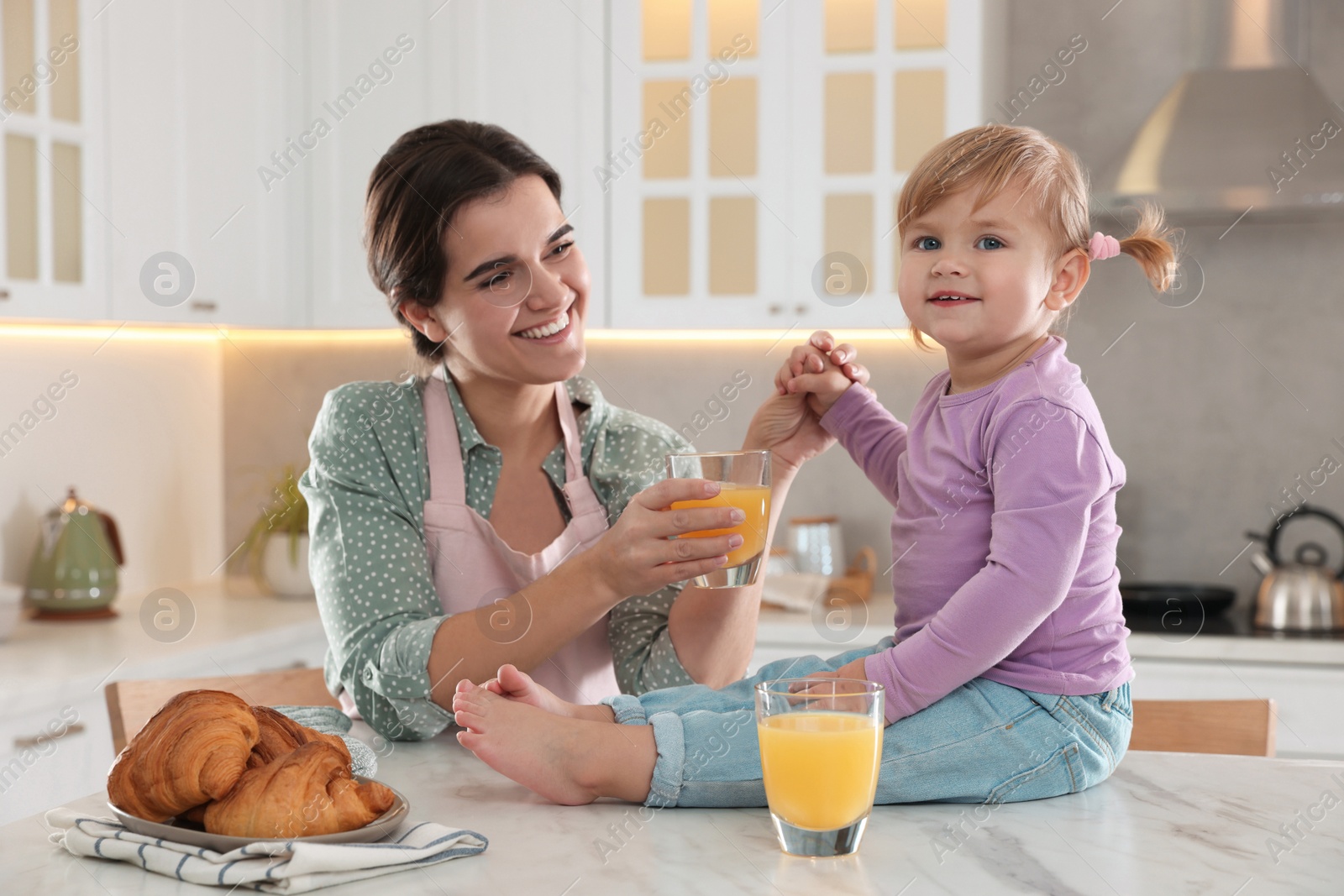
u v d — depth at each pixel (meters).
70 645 2.10
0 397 2.33
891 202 2.44
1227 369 2.66
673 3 2.48
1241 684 2.16
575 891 0.65
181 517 2.85
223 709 0.75
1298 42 2.49
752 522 0.94
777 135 2.47
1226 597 2.45
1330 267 2.61
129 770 0.73
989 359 0.99
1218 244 2.66
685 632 1.16
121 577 2.65
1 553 2.32
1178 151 2.37
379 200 1.20
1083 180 1.01
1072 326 2.72
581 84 2.48
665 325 2.50
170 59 2.29
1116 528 0.92
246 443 3.01
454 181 1.12
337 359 2.97
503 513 1.25
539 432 1.27
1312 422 2.62
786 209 2.47
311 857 0.65
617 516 1.25
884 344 2.75
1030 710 0.84
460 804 0.83
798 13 2.45
